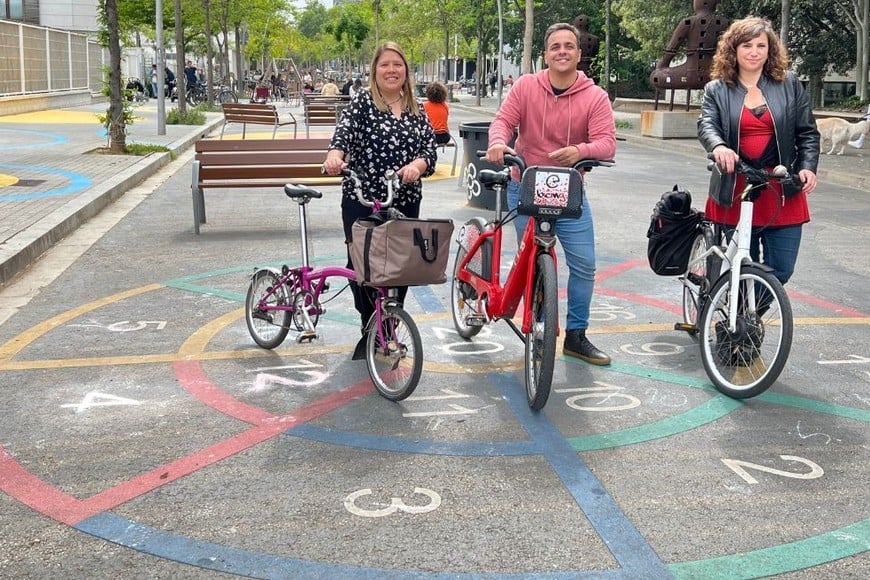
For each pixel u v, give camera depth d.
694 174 17.27
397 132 5.31
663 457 4.21
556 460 4.17
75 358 5.67
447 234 4.75
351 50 93.00
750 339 4.96
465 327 6.04
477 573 3.21
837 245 9.76
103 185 12.66
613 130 5.22
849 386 5.21
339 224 10.62
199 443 4.36
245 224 10.60
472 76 102.50
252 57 74.50
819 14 30.91
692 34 25.50
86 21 45.03
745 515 3.65
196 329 6.30
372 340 5.07
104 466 4.10
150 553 3.35
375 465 4.11
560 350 5.85
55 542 3.43
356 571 3.22
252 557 3.32
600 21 46.88
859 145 20.14
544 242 4.75
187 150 20.53
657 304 7.10
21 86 29.36
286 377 5.33
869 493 3.86
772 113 5.08
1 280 7.50
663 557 3.32
